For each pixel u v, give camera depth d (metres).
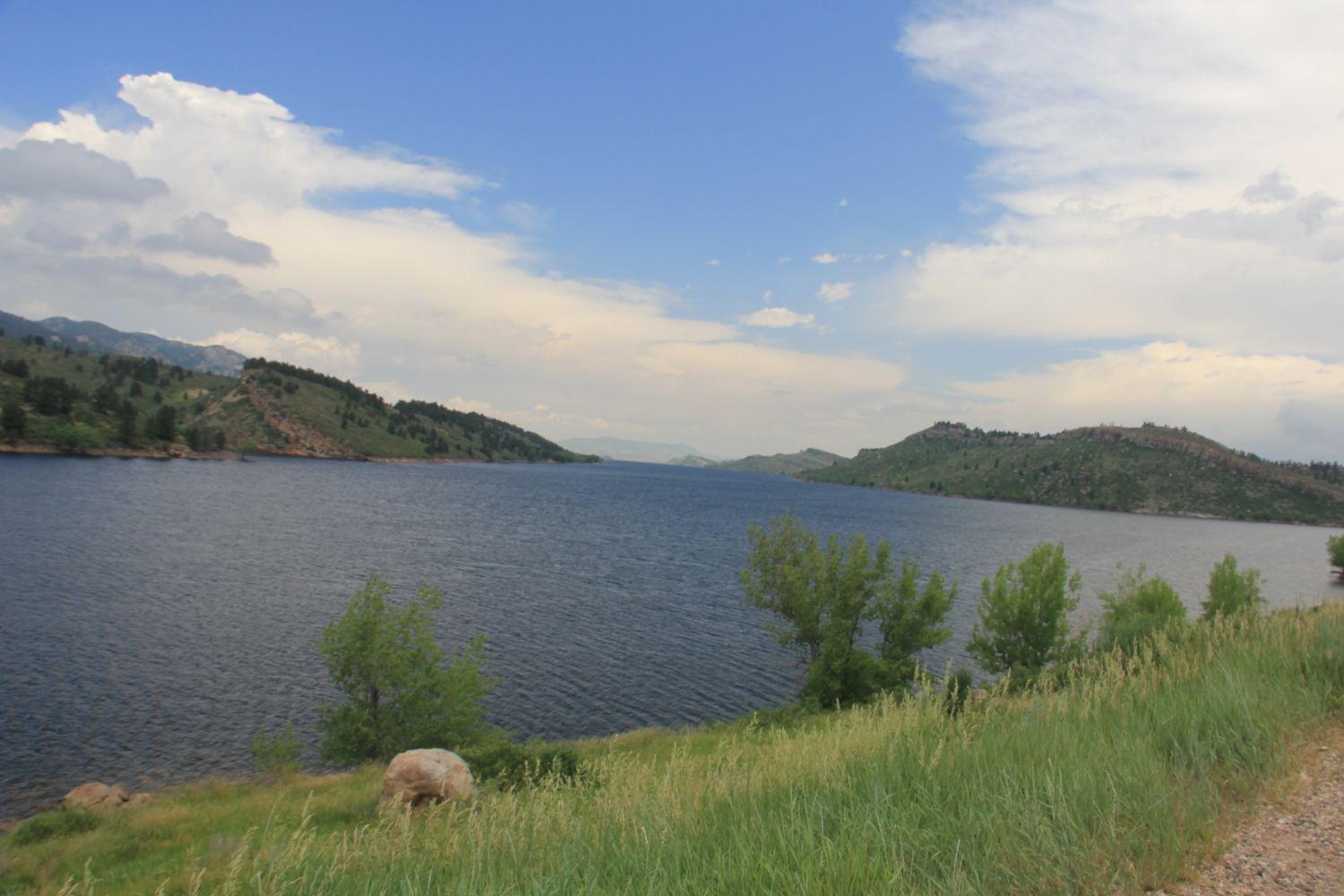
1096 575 84.69
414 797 13.09
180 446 192.88
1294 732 6.77
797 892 4.16
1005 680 9.48
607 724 32.38
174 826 15.91
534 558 77.25
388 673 24.47
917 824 4.98
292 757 24.56
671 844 5.21
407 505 125.38
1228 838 4.82
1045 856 4.37
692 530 117.81
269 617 45.09
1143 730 6.77
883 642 33.72
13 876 12.93
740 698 36.62
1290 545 156.88
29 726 27.50
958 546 111.38
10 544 61.97
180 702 30.92
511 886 4.96
